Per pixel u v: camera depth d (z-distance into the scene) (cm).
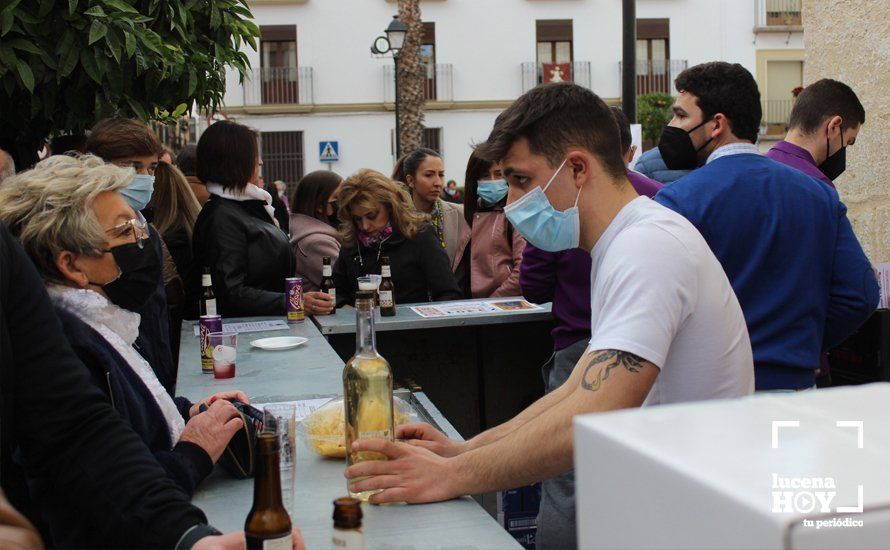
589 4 2556
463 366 487
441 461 158
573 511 240
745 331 171
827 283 229
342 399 200
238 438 182
